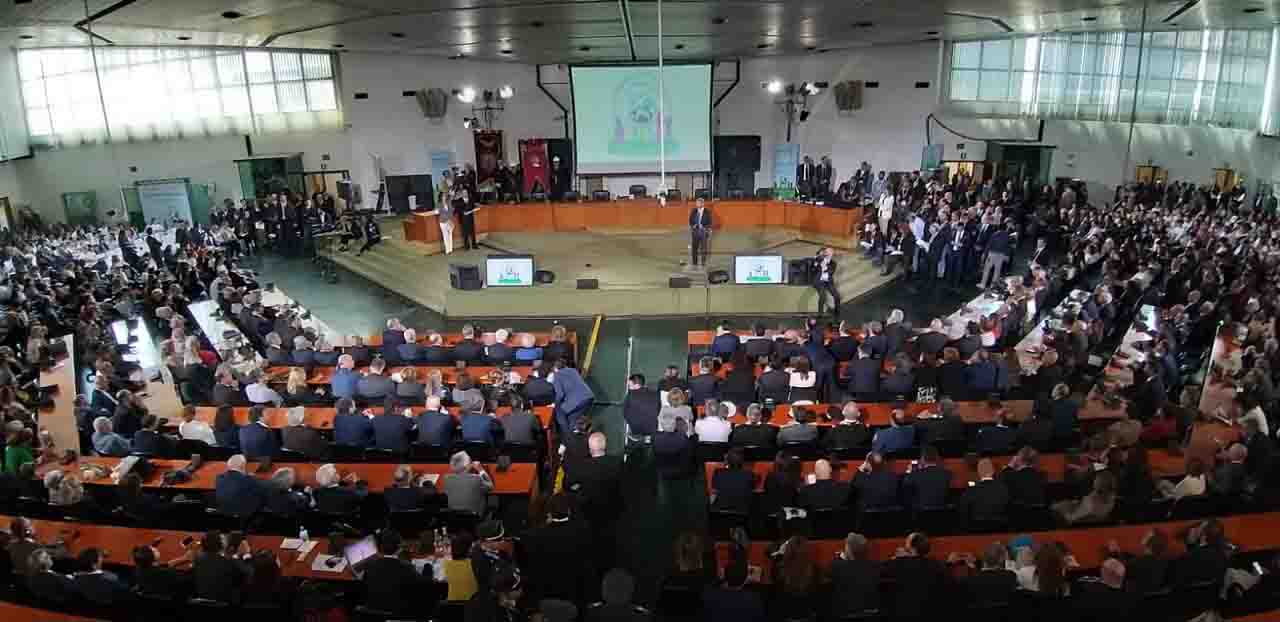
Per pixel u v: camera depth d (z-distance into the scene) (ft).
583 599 22.41
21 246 63.26
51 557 21.42
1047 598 19.07
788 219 72.64
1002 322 42.68
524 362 39.19
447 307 54.24
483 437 29.37
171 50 75.61
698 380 33.91
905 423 27.78
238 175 81.46
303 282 63.62
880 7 45.47
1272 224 53.11
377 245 70.85
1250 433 27.66
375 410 32.86
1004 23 59.11
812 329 39.50
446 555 22.25
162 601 20.03
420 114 85.66
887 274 60.34
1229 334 38.42
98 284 55.11
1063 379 34.40
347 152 83.97
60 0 37.01
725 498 24.43
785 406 31.83
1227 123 64.64
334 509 24.66
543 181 87.97
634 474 32.60
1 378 36.32
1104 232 56.18
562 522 21.80
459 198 67.62
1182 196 65.36
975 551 21.29
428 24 49.57
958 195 70.95
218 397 34.37
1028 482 23.93
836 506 24.14
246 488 24.72
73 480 25.85
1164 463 26.84
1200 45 66.18
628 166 76.89
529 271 54.49
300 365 39.24
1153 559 19.43
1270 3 45.37
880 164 86.43
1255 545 21.80
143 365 44.68
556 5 41.29
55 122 71.61
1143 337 42.22
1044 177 76.79
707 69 74.23
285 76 81.10
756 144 91.35
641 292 53.47
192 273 58.85
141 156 76.23
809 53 85.25
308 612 18.75
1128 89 70.95
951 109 81.82
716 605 18.76
